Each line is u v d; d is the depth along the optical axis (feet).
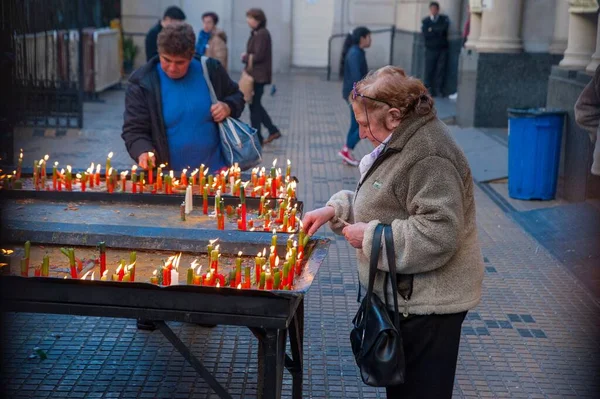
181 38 16.25
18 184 15.37
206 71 17.31
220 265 11.70
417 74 62.95
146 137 17.03
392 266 9.96
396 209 10.24
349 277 20.67
